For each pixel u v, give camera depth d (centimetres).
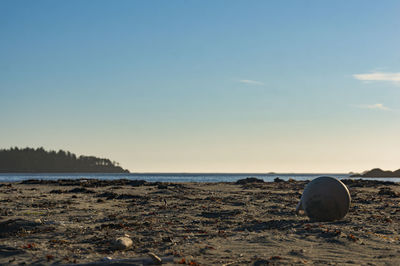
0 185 4450
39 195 3048
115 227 1405
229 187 4500
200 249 1057
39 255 985
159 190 3719
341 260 936
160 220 1605
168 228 1398
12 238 1200
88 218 1655
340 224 1499
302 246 1100
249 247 1090
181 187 4262
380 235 1265
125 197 2788
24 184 5100
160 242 1152
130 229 1369
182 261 905
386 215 1805
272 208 2086
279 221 1545
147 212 1880
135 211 1927
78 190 3509
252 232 1332
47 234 1266
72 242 1145
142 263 879
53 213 1814
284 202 2439
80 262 916
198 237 1240
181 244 1128
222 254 1004
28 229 1341
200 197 2894
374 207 2161
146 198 2702
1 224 1334
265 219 1647
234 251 1040
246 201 2469
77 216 1717
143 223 1491
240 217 1708
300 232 1314
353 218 1666
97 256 977
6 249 1041
